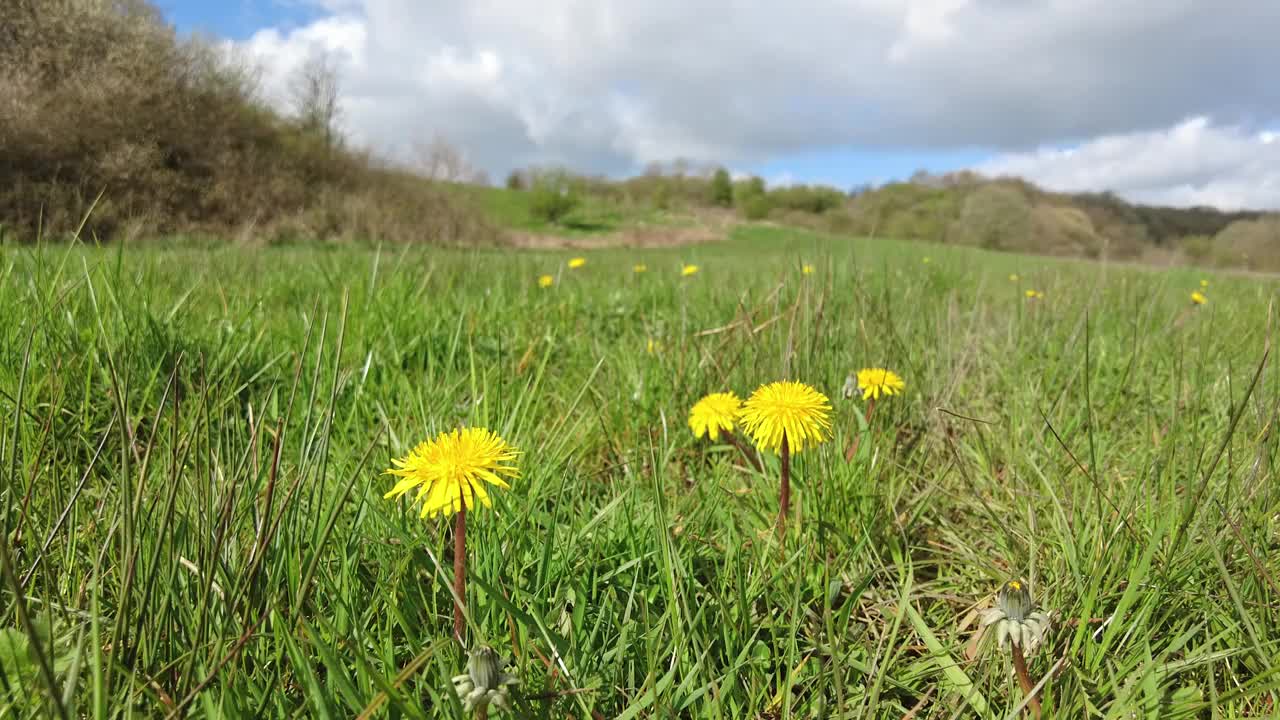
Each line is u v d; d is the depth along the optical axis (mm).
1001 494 488
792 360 581
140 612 283
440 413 511
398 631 335
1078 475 485
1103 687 316
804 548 376
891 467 494
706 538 418
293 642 285
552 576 363
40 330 492
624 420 575
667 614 326
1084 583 366
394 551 355
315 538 333
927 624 386
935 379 635
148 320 543
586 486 477
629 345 790
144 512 326
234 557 321
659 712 290
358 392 508
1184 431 530
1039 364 739
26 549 334
